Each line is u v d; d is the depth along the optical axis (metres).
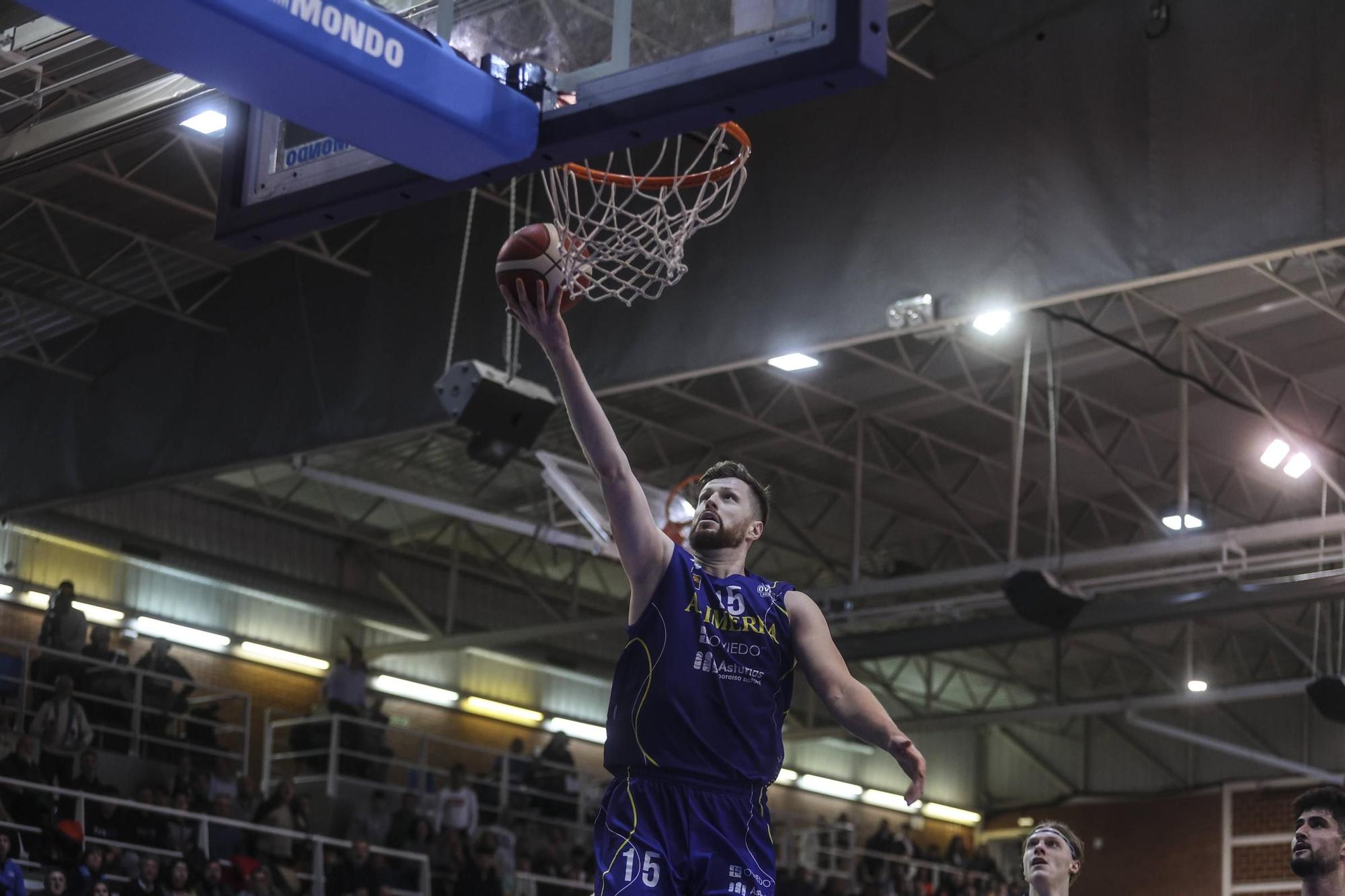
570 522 22.70
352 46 5.03
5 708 20.45
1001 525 28.05
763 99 5.16
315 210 5.99
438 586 30.42
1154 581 21.11
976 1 14.87
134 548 26.34
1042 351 21.83
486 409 14.68
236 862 18.78
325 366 18.62
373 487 20.48
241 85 5.09
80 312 21.00
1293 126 12.80
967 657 35.09
